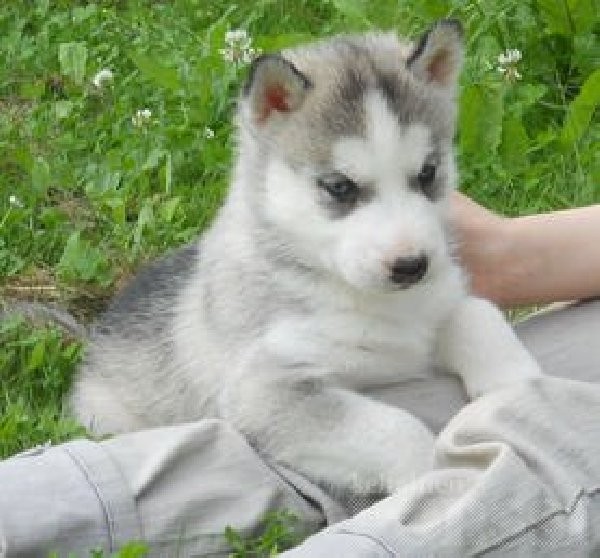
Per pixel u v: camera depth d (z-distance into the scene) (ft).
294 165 14.34
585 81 22.04
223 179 21.68
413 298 14.53
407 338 14.66
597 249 15.53
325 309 14.39
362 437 13.65
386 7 24.02
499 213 20.72
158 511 12.73
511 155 21.44
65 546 12.45
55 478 12.74
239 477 13.15
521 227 15.74
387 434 13.58
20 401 16.84
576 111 21.48
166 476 12.96
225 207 15.43
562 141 21.68
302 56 15.19
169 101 23.95
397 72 14.57
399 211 13.91
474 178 21.17
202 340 15.10
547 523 11.50
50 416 16.35
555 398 12.59
